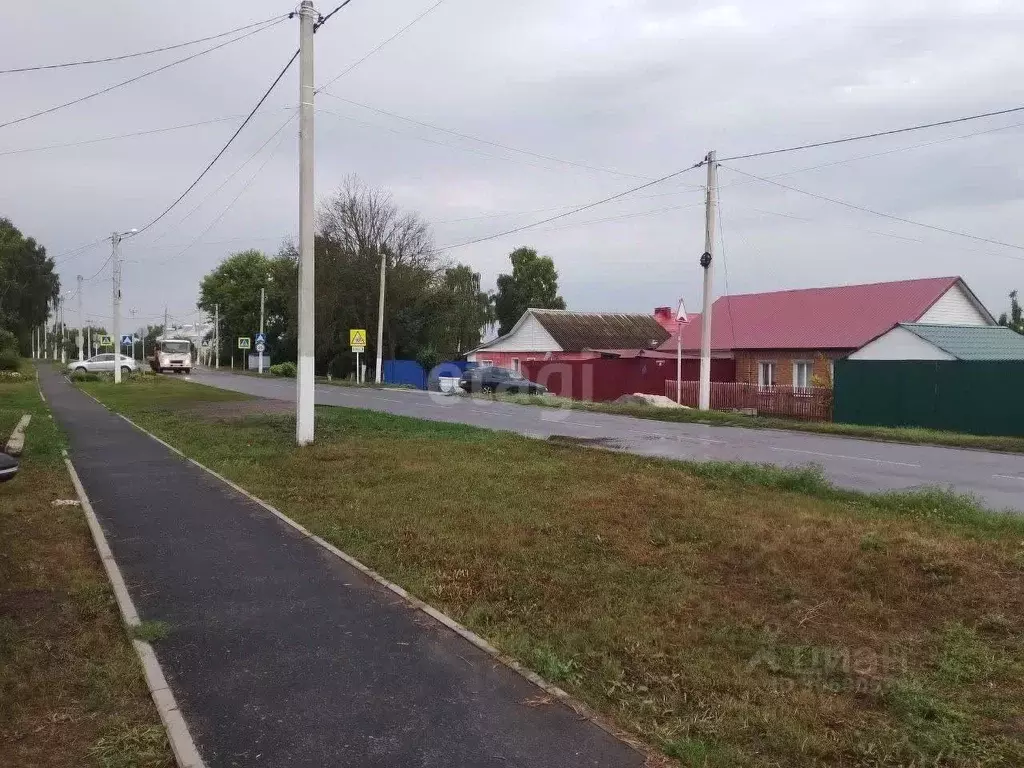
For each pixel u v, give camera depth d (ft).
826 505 29.14
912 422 72.38
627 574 19.98
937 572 20.13
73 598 17.89
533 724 12.07
